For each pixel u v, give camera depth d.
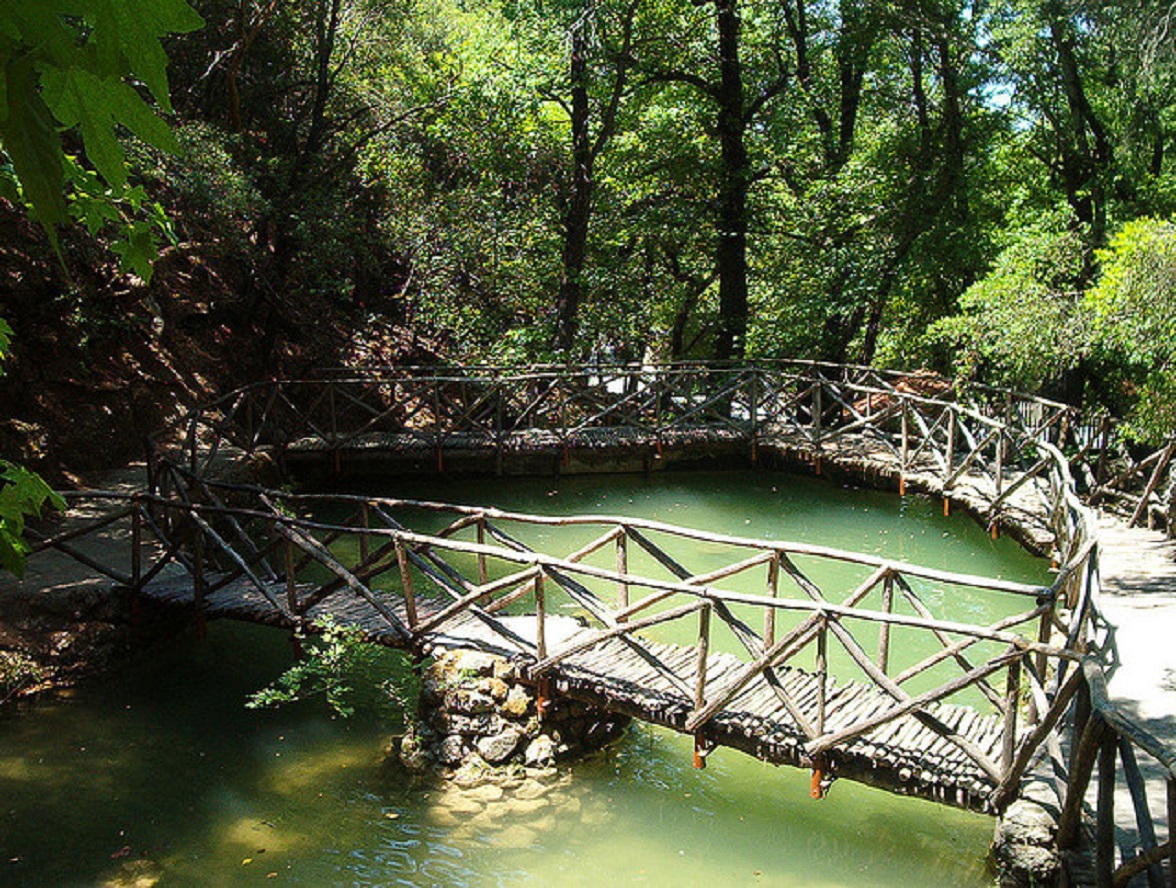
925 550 10.70
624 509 12.41
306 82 15.51
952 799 5.12
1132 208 13.91
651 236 17.06
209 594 7.66
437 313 16.47
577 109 15.91
